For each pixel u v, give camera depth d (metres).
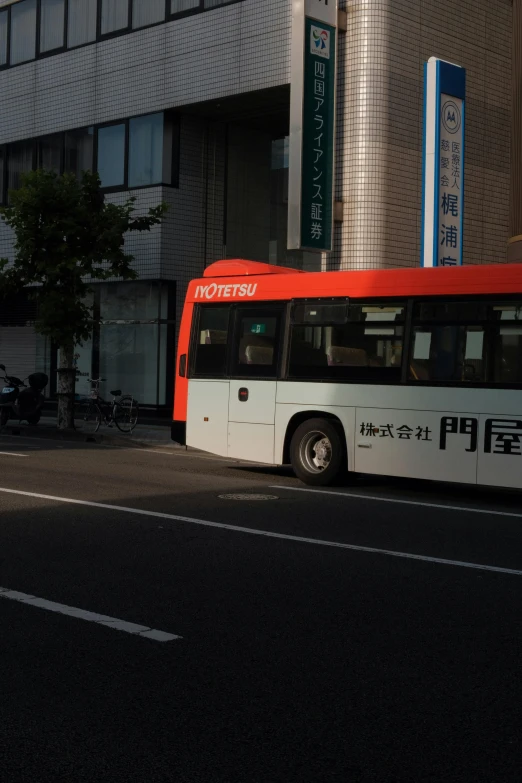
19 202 20.66
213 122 24.64
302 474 14.06
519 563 8.24
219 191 24.75
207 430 15.27
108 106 25.16
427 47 20.77
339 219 20.16
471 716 4.64
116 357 25.47
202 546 8.80
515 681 5.18
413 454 13.02
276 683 5.12
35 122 27.22
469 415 12.55
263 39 21.34
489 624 6.31
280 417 14.40
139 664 5.43
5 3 27.98
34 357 28.44
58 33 26.55
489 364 12.45
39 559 8.16
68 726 4.48
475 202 21.98
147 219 21.23
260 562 8.14
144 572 7.71
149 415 24.59
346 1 20.19
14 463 15.51
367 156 19.88
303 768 4.03
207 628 6.16
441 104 18.42
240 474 15.11
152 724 4.51
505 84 22.61
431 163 18.38
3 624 6.21
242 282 15.09
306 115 19.02
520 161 20.81
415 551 8.73
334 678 5.21
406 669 5.38
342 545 8.95
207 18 22.55
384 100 19.92
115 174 25.12
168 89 23.53
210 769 4.01
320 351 14.05
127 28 24.58
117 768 4.02
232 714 4.65
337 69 20.23
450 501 12.52
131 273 21.36
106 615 6.45
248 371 14.82
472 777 3.96
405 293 13.22
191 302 15.69
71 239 20.95
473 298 12.63
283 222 24.08
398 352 13.24
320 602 6.84
